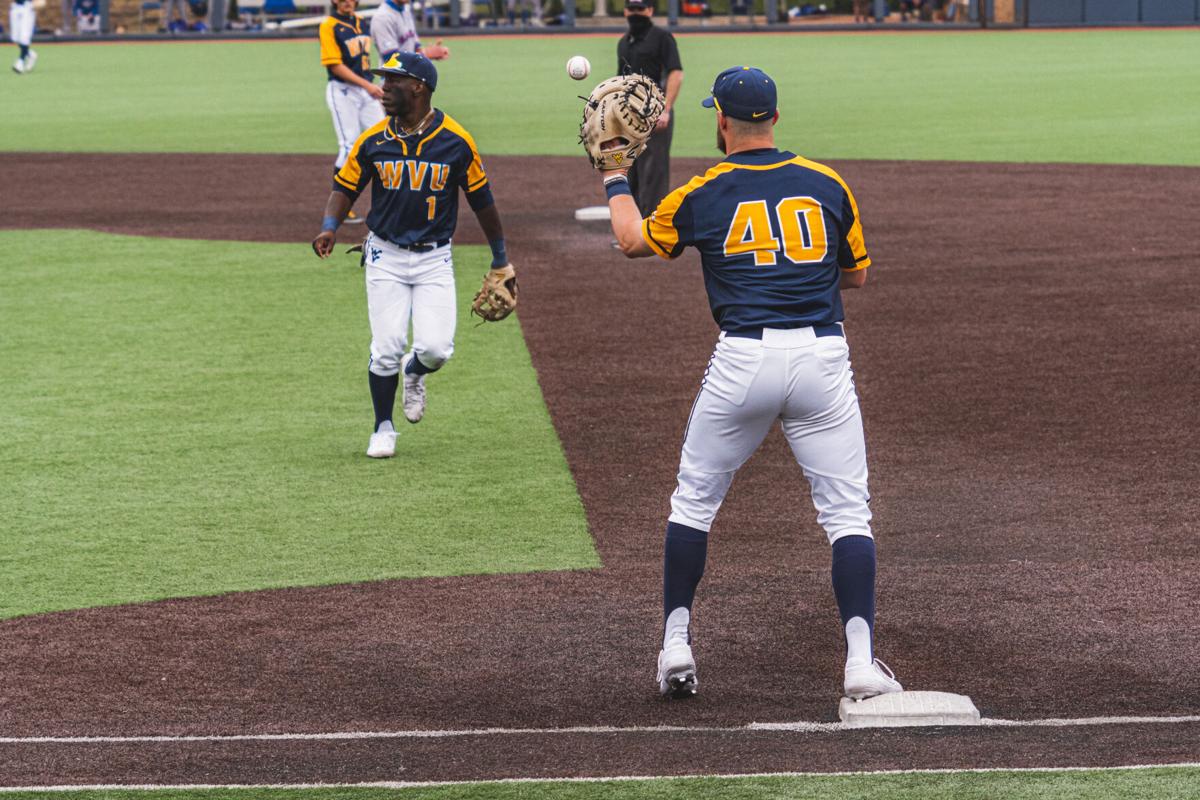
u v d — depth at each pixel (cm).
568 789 1423
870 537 1742
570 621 2052
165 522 2506
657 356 3631
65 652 1945
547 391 3341
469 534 2441
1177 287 4225
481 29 17388
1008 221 5359
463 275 4581
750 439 1734
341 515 2539
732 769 1477
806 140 7962
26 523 2498
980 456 2827
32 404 3238
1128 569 2220
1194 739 1562
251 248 5097
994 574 2212
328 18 5094
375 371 2864
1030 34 17312
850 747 1545
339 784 1454
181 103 10581
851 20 18250
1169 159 6956
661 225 1727
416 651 1944
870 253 4847
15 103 10681
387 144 2761
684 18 17875
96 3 17962
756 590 2166
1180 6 18362
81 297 4331
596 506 2583
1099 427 2991
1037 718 1675
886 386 3322
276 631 2022
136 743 1616
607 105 1783
